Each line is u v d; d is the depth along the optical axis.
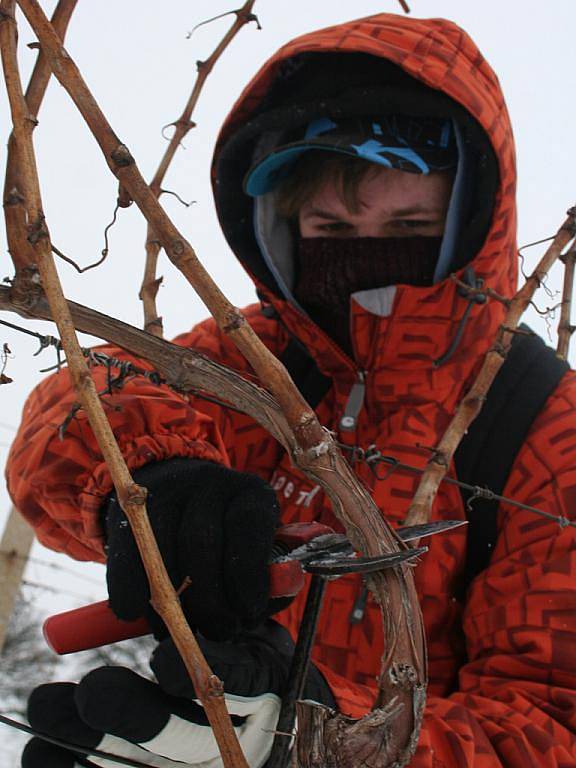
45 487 1.11
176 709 0.76
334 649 1.22
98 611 0.83
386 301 1.36
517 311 1.09
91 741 0.80
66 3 0.77
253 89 1.50
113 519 0.87
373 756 0.67
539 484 1.22
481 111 1.30
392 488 1.29
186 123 1.21
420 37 1.39
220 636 0.82
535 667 1.09
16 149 0.74
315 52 1.47
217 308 0.69
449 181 1.40
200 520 0.83
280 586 0.81
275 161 1.39
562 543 1.15
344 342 1.48
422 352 1.36
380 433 1.36
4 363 0.80
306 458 0.72
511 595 1.15
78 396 0.66
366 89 1.36
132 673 0.76
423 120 1.40
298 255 1.51
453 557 1.23
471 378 1.38
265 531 0.83
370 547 0.71
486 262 1.36
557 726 1.02
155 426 1.04
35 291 0.75
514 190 1.42
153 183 1.18
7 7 0.69
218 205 1.53
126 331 0.76
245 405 0.75
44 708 0.79
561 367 1.34
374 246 1.42
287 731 0.79
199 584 0.82
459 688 1.15
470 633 1.18
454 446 1.02
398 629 0.70
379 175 1.38
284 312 1.45
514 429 1.26
